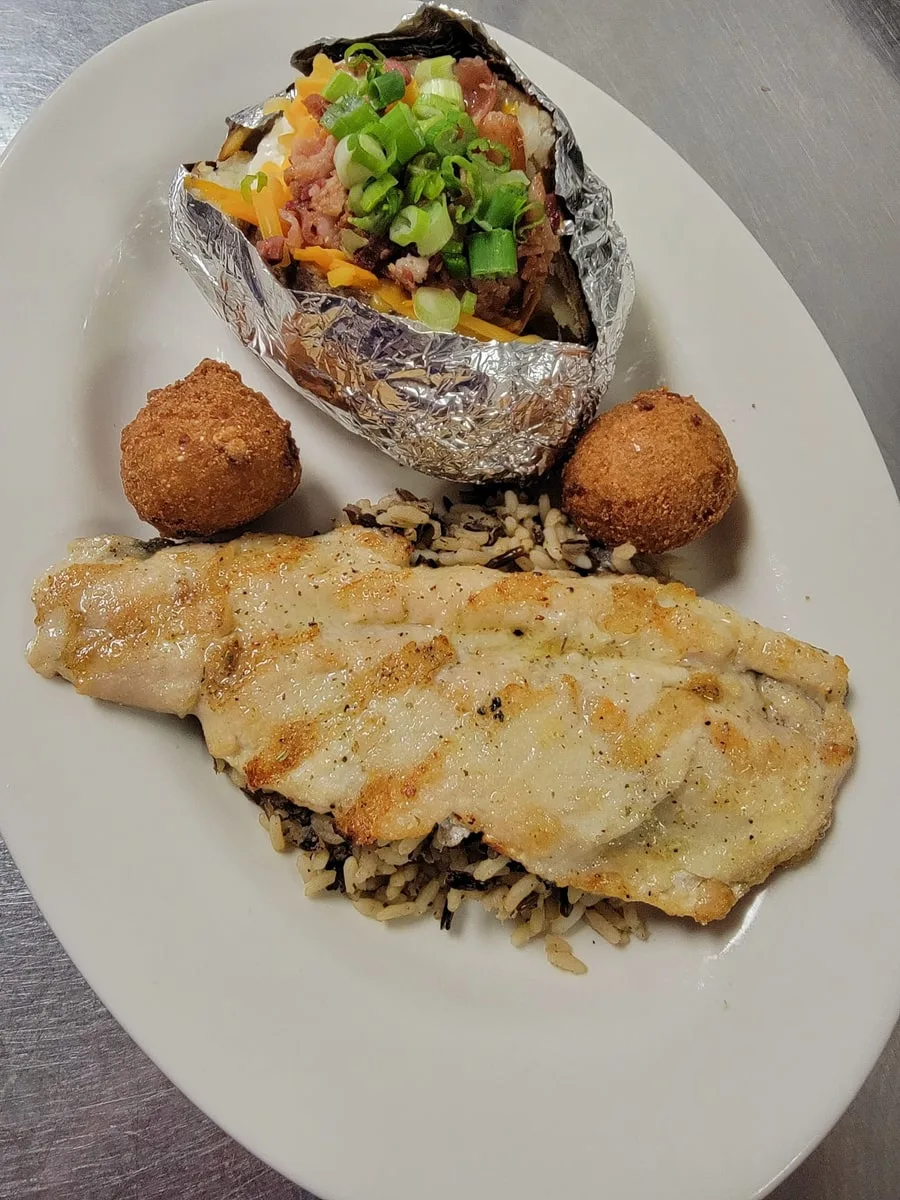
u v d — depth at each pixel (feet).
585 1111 0.75
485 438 0.81
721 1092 0.76
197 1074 0.72
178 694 0.77
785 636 0.82
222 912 0.77
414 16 0.83
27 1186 0.84
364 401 0.81
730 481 0.85
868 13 1.23
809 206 1.14
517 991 0.80
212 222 0.78
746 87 1.18
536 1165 0.73
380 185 0.74
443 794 0.73
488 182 0.77
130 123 0.92
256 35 0.96
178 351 0.95
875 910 0.79
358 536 0.83
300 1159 0.71
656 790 0.75
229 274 0.80
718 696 0.79
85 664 0.77
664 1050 0.77
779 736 0.79
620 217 0.97
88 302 0.91
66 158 0.90
